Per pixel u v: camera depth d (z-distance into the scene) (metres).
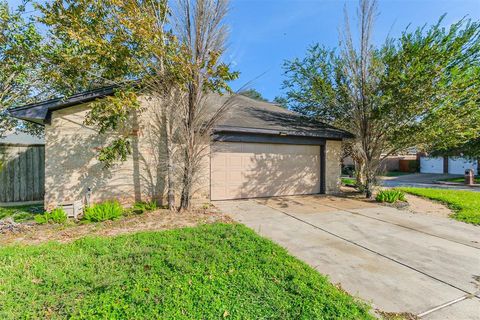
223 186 8.30
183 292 2.68
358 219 6.24
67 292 2.62
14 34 5.66
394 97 7.67
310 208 7.36
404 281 3.25
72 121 6.45
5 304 2.41
